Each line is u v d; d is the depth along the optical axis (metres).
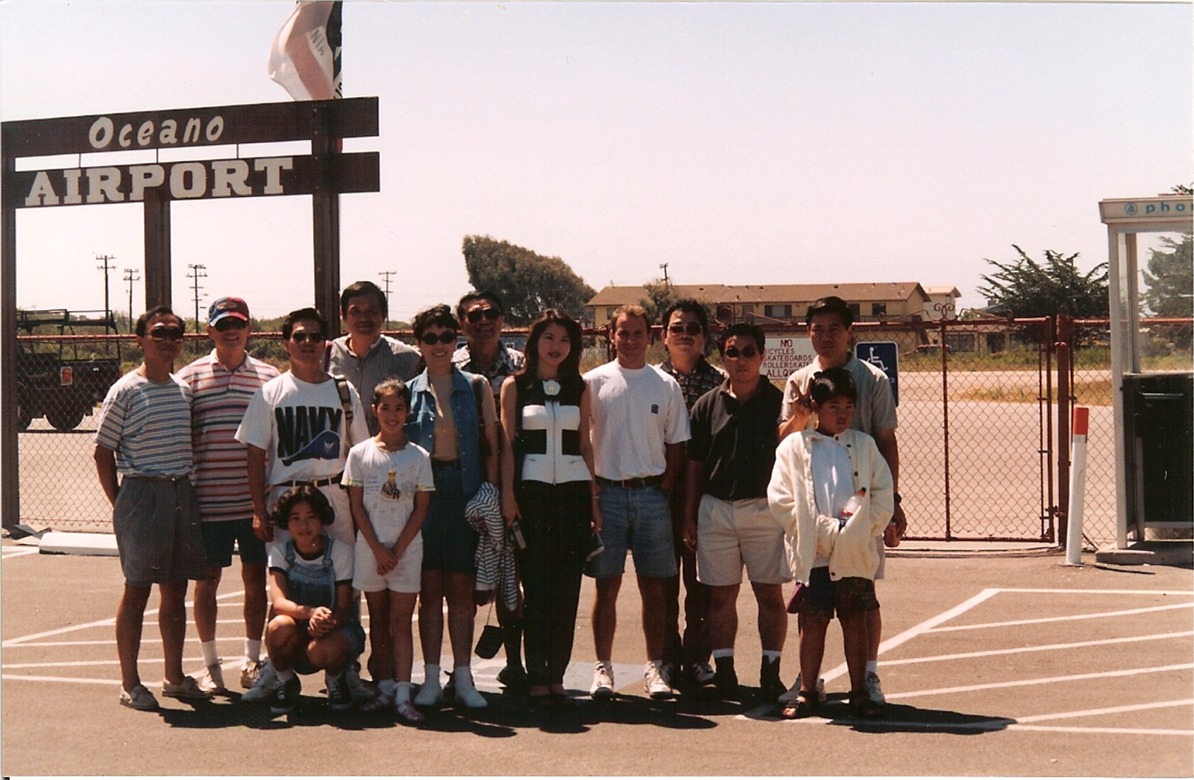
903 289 71.81
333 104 11.27
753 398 6.30
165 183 11.70
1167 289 9.67
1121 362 9.73
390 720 5.96
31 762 5.32
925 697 6.29
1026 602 8.50
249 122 11.48
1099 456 17.30
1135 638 7.43
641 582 6.31
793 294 72.19
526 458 6.13
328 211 11.31
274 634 5.98
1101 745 5.39
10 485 12.24
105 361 24.92
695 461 6.40
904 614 8.23
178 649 6.43
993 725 5.73
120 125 11.77
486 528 6.01
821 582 5.89
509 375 6.71
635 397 6.25
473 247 63.09
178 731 5.80
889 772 5.03
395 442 6.06
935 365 33.03
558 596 6.09
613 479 6.24
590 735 5.62
